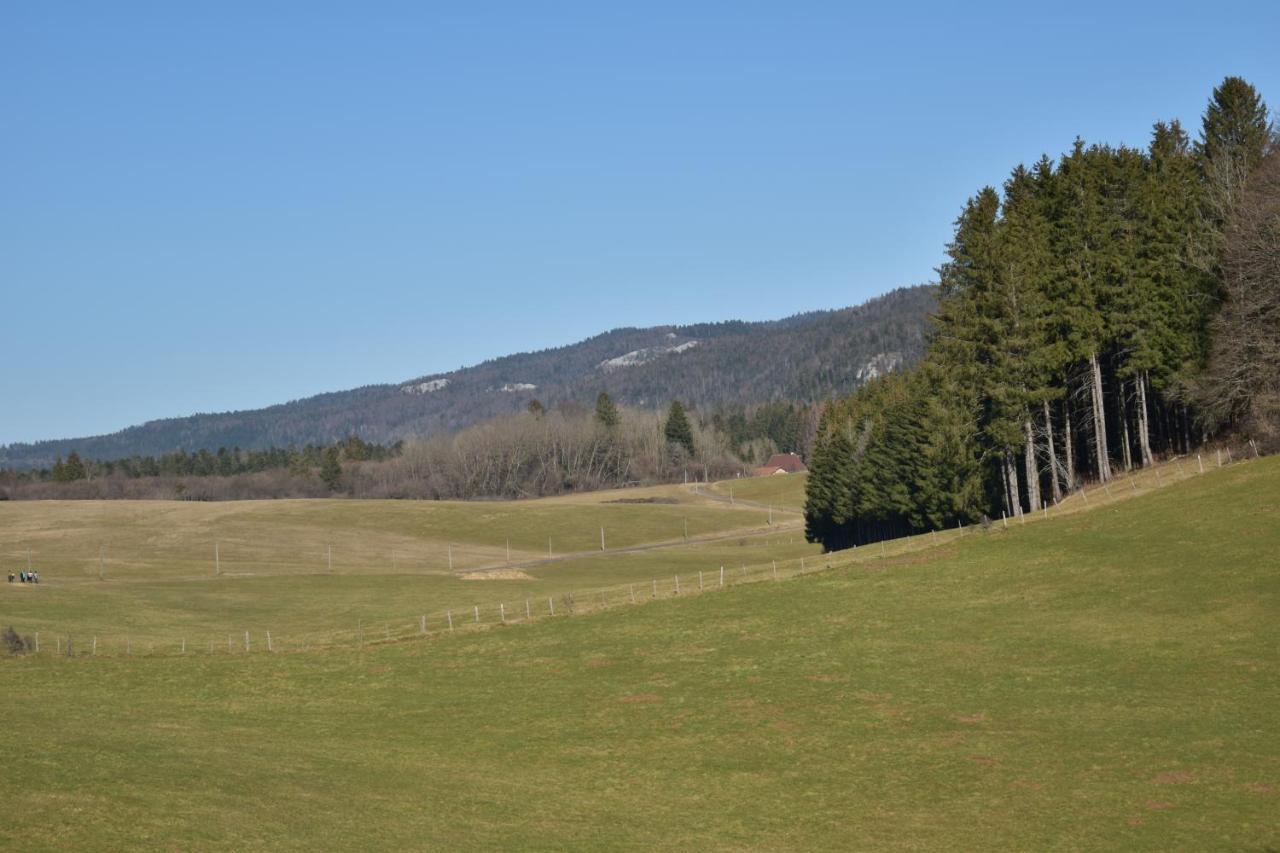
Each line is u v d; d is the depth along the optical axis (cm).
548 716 4538
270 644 7088
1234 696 3838
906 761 3612
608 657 5550
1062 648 4659
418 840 2909
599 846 2948
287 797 3234
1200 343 7844
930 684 4428
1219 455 7406
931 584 6084
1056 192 8800
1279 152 7831
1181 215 8375
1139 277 8075
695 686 4812
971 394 8069
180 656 6481
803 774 3588
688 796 3438
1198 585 5091
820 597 6219
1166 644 4491
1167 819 2953
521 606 8025
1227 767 3259
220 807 3030
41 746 3581
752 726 4153
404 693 5169
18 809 2809
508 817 3206
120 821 2792
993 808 3150
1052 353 7969
